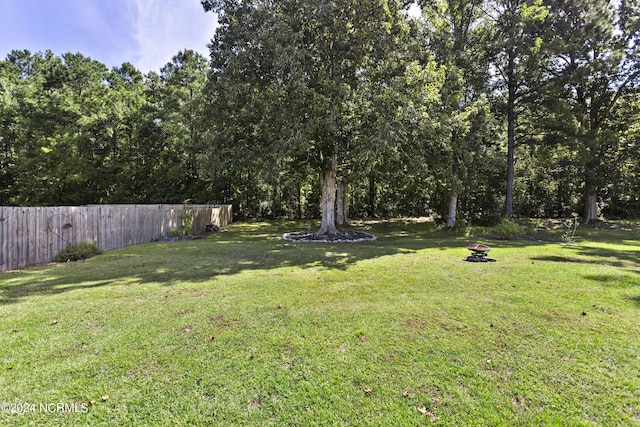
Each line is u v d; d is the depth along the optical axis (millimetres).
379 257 7816
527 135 16406
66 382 2561
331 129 9898
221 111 12172
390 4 11188
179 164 21250
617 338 3330
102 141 20188
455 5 14484
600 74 15750
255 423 2154
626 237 12398
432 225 17344
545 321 3758
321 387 2529
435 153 13586
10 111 18953
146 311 4051
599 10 14555
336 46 11352
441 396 2428
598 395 2434
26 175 18328
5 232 6383
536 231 13758
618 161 17828
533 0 14484
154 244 10539
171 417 2201
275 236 13398
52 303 4312
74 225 8133
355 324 3676
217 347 3139
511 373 2717
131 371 2723
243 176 20750
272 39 10023
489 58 14938
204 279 5652
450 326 3627
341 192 18438
